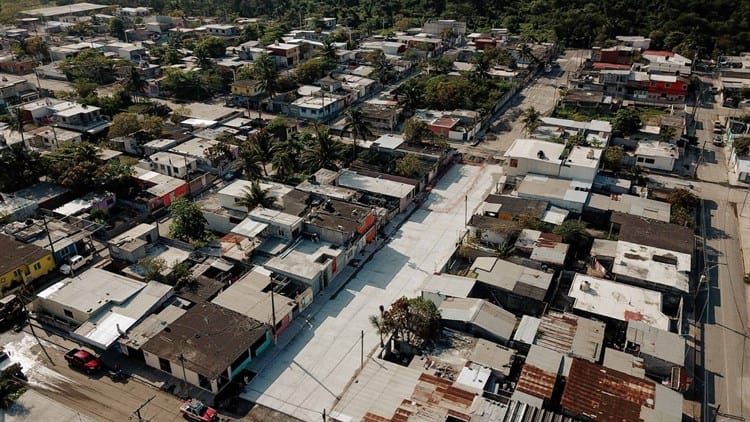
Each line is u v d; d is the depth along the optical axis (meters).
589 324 73.00
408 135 128.50
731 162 126.00
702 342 74.94
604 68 181.00
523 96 173.25
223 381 67.56
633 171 115.38
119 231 99.38
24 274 84.50
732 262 91.62
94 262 90.75
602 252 88.31
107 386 67.88
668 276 82.00
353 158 123.50
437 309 74.69
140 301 77.56
